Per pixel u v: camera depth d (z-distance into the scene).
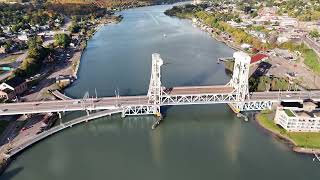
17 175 192.50
